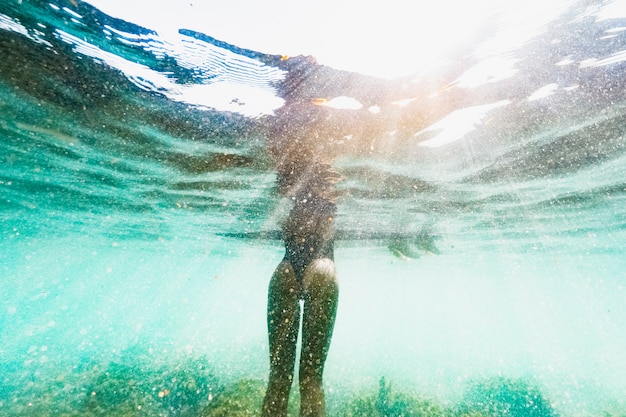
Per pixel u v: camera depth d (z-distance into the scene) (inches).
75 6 185.2
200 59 222.7
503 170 358.3
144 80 241.4
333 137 261.0
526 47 201.5
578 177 374.0
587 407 567.8
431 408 455.5
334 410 453.7
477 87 231.3
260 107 249.9
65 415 389.1
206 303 3157.0
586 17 181.8
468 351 1378.0
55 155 380.2
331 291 122.0
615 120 257.4
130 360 690.8
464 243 782.5
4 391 483.2
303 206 158.6
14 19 191.5
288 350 123.6
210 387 497.7
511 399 513.7
